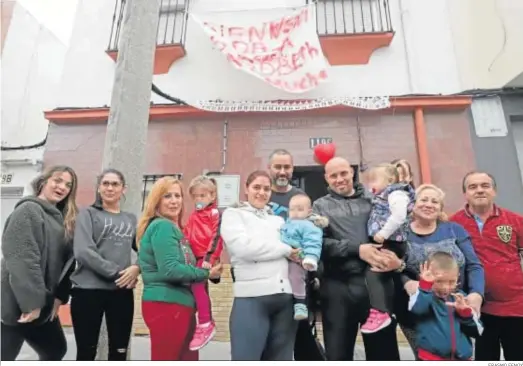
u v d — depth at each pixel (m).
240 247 2.29
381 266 2.36
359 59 5.80
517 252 2.69
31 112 7.18
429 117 5.35
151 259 2.39
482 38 5.50
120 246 2.59
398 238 2.45
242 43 5.63
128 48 3.71
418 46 5.79
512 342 2.55
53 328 2.75
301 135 5.46
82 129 5.76
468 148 5.18
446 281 2.29
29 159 5.93
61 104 6.07
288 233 2.44
